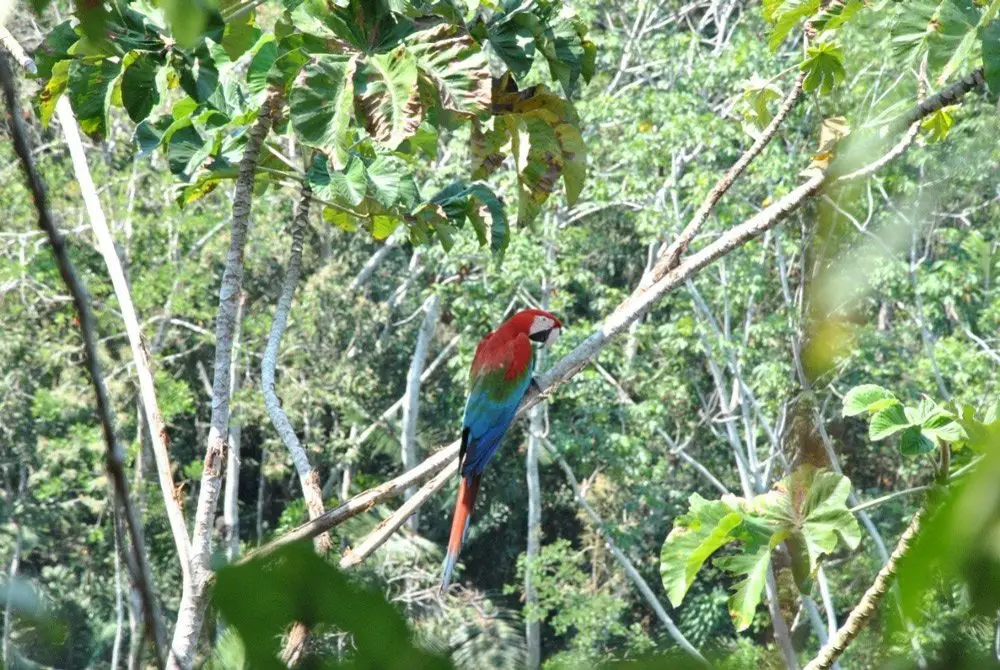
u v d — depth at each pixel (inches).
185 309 1520.7
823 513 214.4
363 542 308.8
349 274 1876.2
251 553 49.4
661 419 1558.8
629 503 1689.2
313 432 1718.8
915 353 1173.1
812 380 68.5
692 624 1485.0
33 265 1391.5
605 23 1884.8
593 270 1871.3
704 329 1446.9
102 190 1497.3
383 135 339.6
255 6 376.5
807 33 350.6
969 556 52.5
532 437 1697.8
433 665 46.3
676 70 1541.6
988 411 145.9
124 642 1261.1
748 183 1417.3
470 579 1930.4
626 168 1539.1
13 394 1477.6
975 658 51.7
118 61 370.0
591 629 1441.9
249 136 394.9
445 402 2017.7
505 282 1505.9
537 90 395.9
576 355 385.1
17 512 1408.7
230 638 46.7
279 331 388.5
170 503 341.7
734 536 285.9
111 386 1369.3
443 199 415.5
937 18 286.0
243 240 379.6
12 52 374.9
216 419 362.9
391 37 357.4
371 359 1879.9
